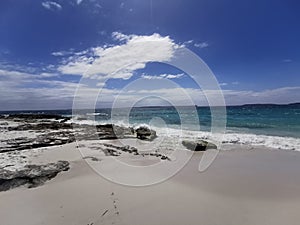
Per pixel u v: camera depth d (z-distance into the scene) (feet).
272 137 36.55
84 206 13.37
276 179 18.29
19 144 30.01
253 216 12.48
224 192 15.67
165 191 15.70
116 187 16.17
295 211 13.03
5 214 12.46
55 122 64.44
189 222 11.83
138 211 12.87
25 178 16.94
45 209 13.00
